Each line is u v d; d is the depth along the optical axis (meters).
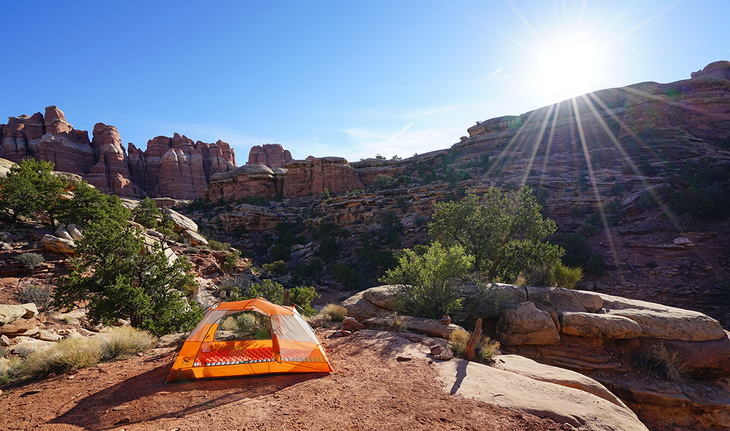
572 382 7.64
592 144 88.62
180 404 5.46
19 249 19.23
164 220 36.38
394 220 75.75
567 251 46.62
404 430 4.75
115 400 5.63
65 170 116.50
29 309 13.35
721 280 34.66
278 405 5.48
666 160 70.75
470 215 23.31
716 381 11.99
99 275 12.65
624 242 45.69
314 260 58.53
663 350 12.21
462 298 14.04
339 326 12.56
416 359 8.32
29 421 4.86
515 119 116.19
